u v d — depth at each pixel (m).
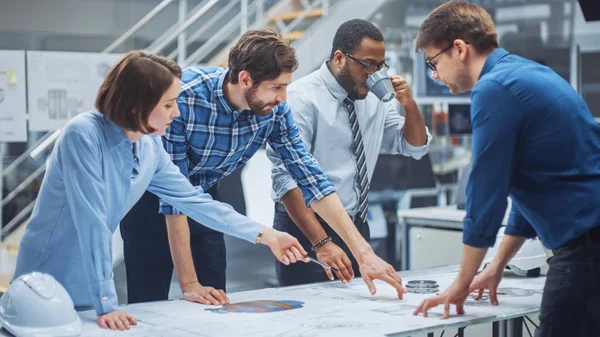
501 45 5.61
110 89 1.65
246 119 2.07
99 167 1.68
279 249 1.94
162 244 2.38
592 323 1.65
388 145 2.70
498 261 1.96
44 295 1.59
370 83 2.31
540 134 1.64
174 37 5.14
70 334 1.57
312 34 5.51
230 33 5.62
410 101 2.53
